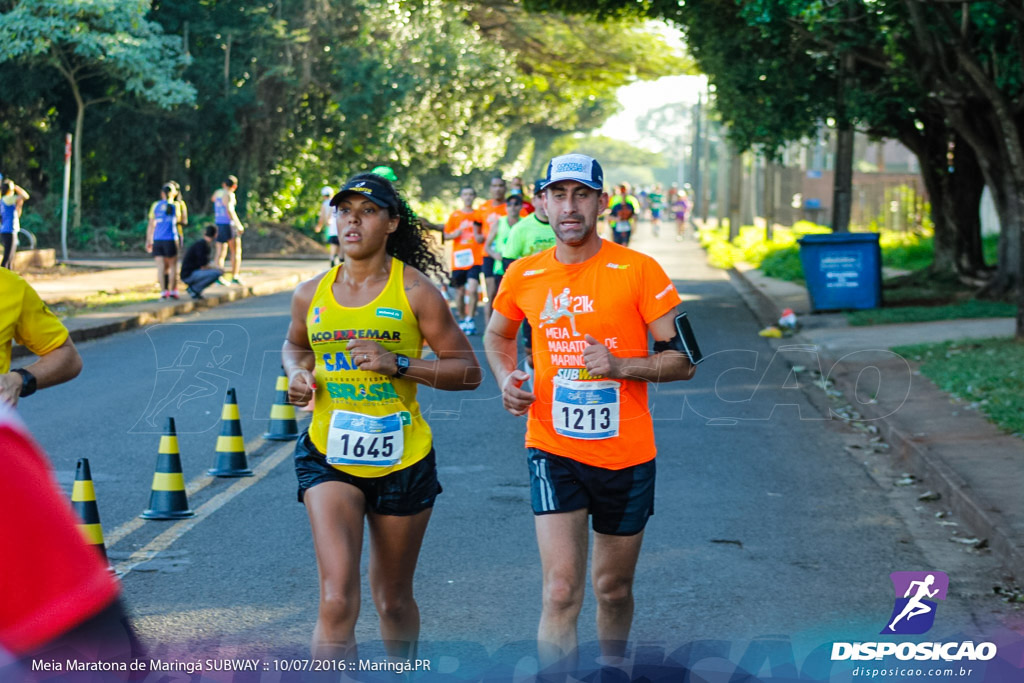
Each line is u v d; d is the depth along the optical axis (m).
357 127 55.56
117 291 29.55
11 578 2.13
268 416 14.14
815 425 14.12
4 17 41.53
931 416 13.82
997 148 25.70
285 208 56.91
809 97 28.28
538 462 5.89
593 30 57.28
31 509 2.18
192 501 10.51
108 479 11.27
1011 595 7.93
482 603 7.77
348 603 5.41
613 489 5.82
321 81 55.38
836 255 26.03
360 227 5.73
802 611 7.59
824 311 26.19
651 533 9.57
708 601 7.80
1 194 31.58
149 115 49.59
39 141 48.69
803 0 20.31
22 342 5.70
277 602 7.75
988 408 13.87
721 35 28.08
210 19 49.84
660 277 5.82
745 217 74.31
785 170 73.69
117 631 2.27
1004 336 20.19
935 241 31.52
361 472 5.75
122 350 20.44
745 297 32.25
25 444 2.26
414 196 71.75
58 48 43.66
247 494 10.78
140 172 52.62
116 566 8.55
